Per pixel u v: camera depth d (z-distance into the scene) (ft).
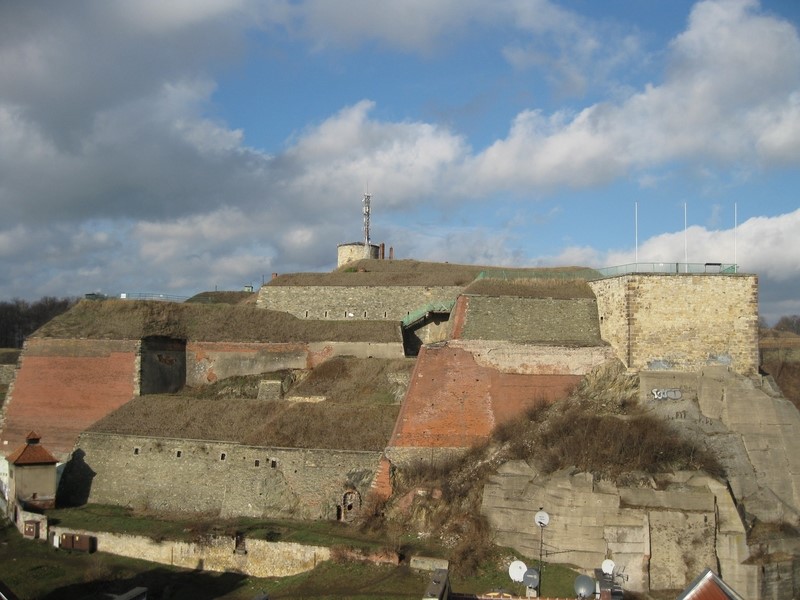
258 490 162.91
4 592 119.14
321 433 166.61
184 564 148.05
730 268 167.12
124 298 228.43
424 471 153.99
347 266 286.25
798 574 129.08
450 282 235.20
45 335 211.41
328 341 212.64
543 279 189.57
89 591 135.64
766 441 146.51
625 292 165.37
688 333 164.25
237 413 181.57
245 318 228.84
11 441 203.10
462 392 163.94
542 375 165.89
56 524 161.58
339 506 156.56
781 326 385.29
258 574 142.51
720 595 87.51
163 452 176.14
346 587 124.36
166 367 210.38
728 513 128.98
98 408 200.34
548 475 137.08
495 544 135.85
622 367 164.96
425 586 123.34
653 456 135.44
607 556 127.03
